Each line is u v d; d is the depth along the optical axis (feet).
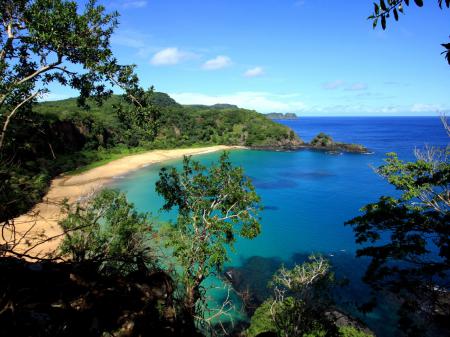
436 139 636.07
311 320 75.10
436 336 73.61
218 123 574.15
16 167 32.22
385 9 16.15
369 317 95.14
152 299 26.84
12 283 21.52
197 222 81.97
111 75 44.96
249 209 85.05
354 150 464.24
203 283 116.16
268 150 483.92
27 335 18.69
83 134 378.12
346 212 201.77
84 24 42.45
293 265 133.39
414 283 33.86
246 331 87.04
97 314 22.49
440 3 13.34
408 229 38.96
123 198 87.61
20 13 44.24
